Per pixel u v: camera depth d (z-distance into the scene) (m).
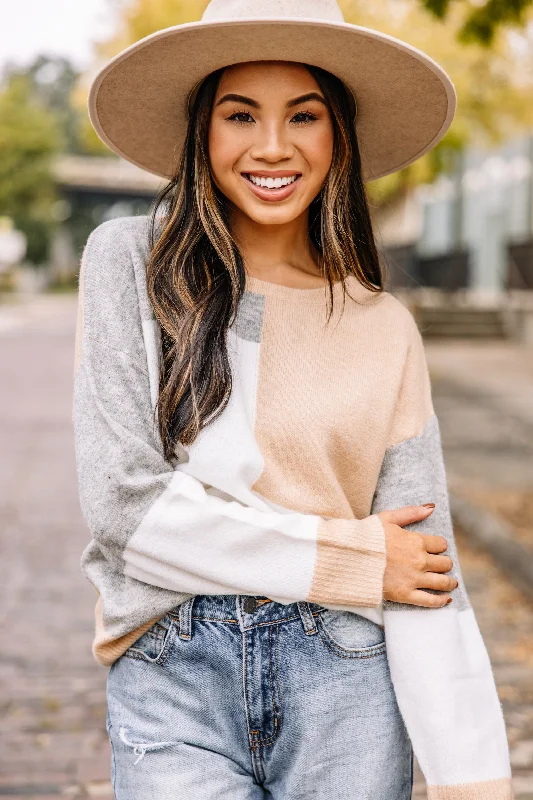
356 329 1.57
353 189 1.62
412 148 1.81
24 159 42.91
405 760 1.53
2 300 38.59
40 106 44.31
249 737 1.47
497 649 3.98
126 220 1.61
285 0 1.50
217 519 1.40
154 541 1.40
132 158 1.78
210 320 1.46
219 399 1.43
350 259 1.59
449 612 1.51
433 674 1.48
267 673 1.45
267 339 1.53
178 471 1.45
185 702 1.46
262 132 1.51
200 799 1.42
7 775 3.03
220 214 1.53
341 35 1.45
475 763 1.46
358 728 1.48
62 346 19.05
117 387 1.46
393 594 1.47
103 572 1.50
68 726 3.37
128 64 1.52
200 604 1.45
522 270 16.19
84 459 1.43
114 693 1.51
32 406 11.01
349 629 1.49
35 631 4.24
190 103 1.59
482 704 1.50
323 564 1.42
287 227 1.62
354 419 1.52
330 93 1.54
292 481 1.50
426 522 1.54
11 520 6.09
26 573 5.03
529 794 2.86
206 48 1.46
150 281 1.51
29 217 44.12
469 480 6.79
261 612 1.44
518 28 4.39
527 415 9.54
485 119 11.44
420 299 17.75
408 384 1.59
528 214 17.66
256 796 1.49
